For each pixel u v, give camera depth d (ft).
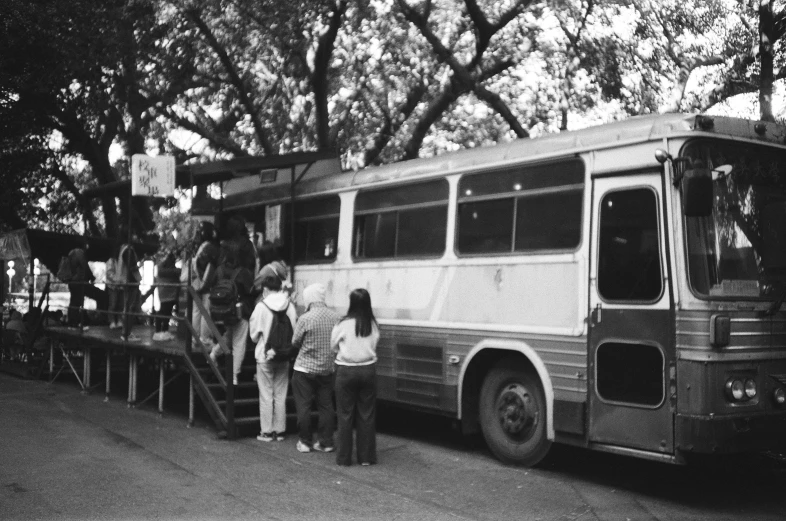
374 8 59.31
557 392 27.84
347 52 61.77
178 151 75.05
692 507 24.36
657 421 24.75
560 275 28.12
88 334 46.55
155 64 62.69
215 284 37.01
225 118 68.44
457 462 30.32
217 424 33.94
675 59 56.59
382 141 62.75
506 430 29.84
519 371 29.66
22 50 61.77
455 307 32.24
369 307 29.37
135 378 42.01
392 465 29.50
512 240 30.17
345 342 29.09
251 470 27.96
